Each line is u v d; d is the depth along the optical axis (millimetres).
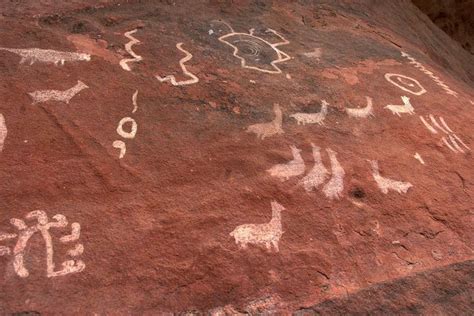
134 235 2072
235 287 1995
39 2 3264
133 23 3342
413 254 2309
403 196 2561
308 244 2207
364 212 2420
